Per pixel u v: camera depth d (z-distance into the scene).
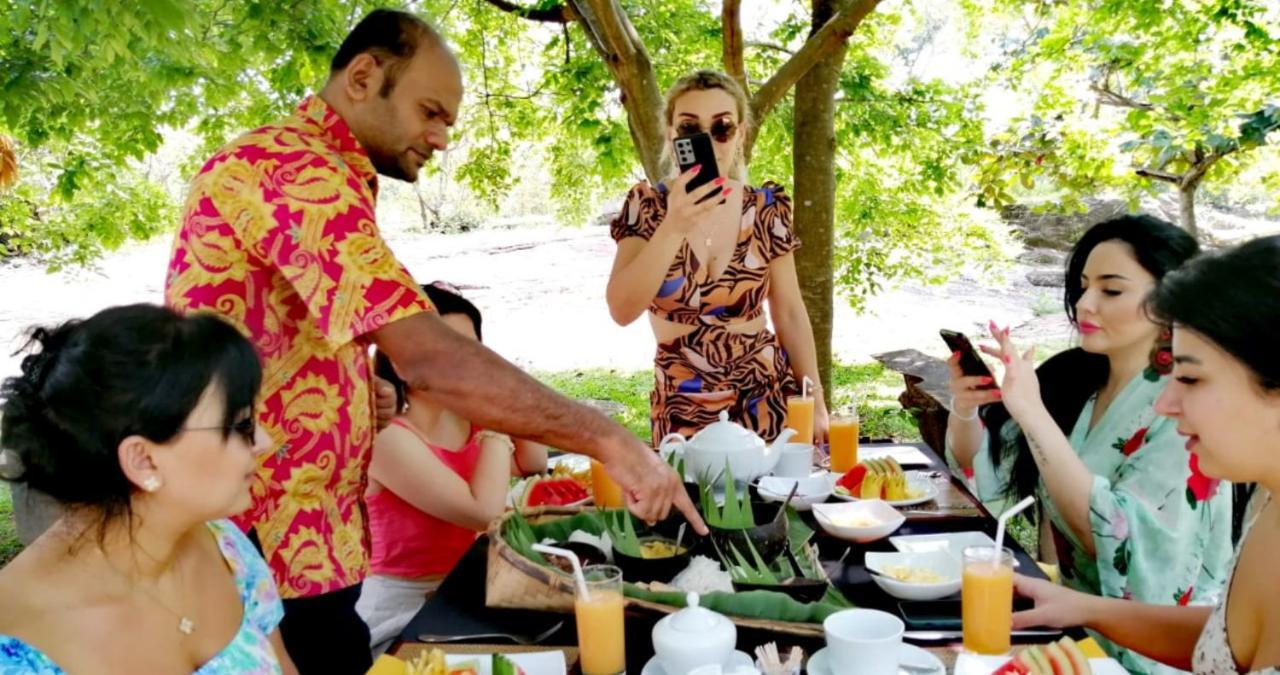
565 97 5.96
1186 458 1.82
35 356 1.06
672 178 2.76
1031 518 2.47
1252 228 9.19
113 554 1.11
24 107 4.58
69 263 7.89
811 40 3.70
